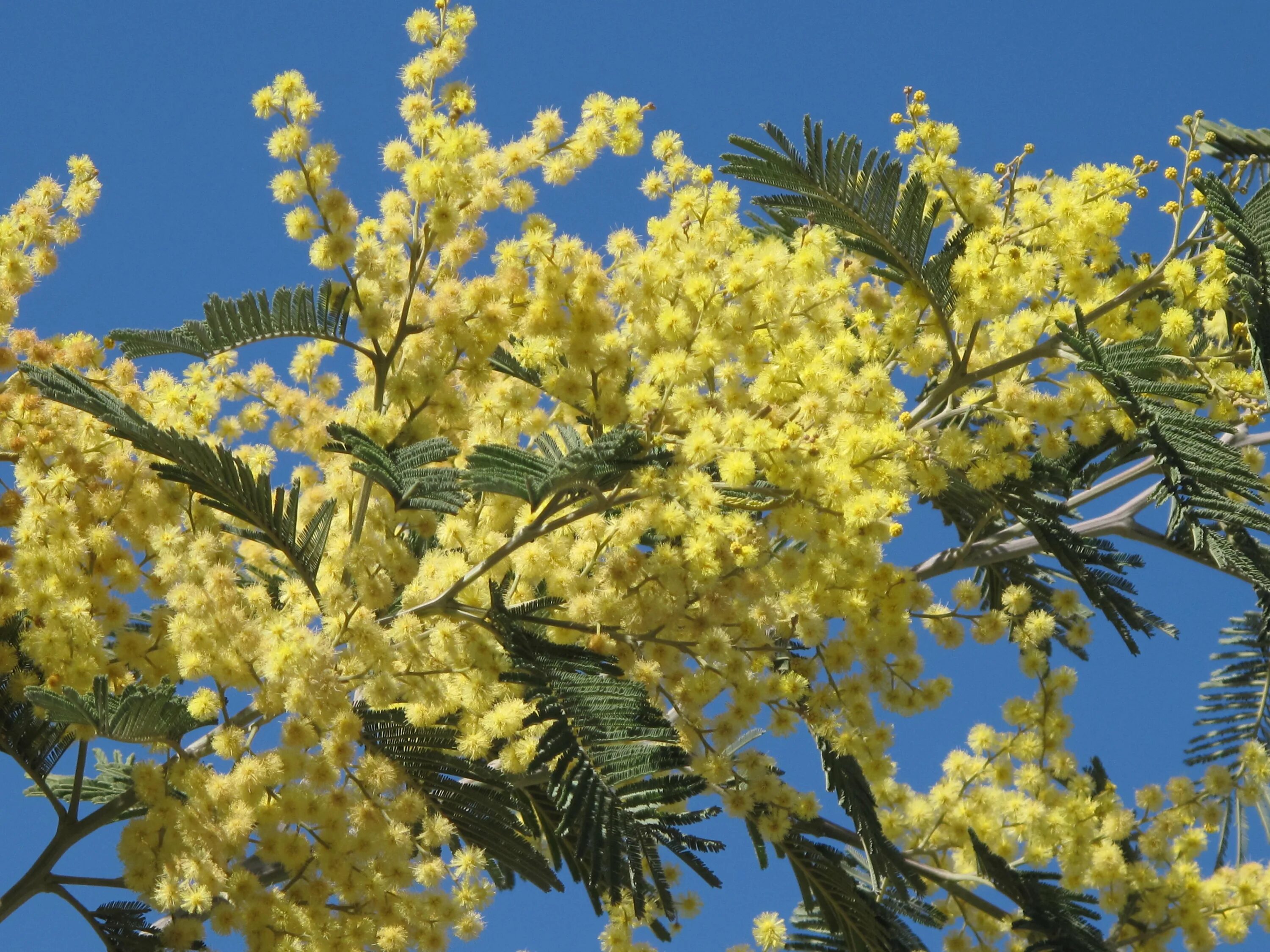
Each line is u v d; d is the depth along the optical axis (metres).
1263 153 5.35
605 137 4.21
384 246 4.27
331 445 3.79
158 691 3.80
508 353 4.89
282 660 3.53
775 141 4.51
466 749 4.01
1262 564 4.47
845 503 3.80
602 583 3.85
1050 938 5.53
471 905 4.34
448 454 3.74
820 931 5.99
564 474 3.54
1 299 4.35
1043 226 4.45
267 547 4.70
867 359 4.49
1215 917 5.77
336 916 4.05
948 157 4.62
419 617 3.91
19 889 4.12
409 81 4.17
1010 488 4.81
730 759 3.91
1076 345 4.09
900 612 4.33
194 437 4.23
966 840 5.86
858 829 4.43
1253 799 5.98
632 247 4.15
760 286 3.97
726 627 3.97
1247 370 4.29
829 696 4.43
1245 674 6.64
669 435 3.89
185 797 4.12
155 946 4.25
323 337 4.46
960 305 4.50
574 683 3.75
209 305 4.42
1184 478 3.78
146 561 4.27
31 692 3.70
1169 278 4.31
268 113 4.08
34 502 4.02
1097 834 5.75
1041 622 4.86
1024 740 5.72
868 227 4.55
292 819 3.81
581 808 3.47
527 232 4.05
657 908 5.67
